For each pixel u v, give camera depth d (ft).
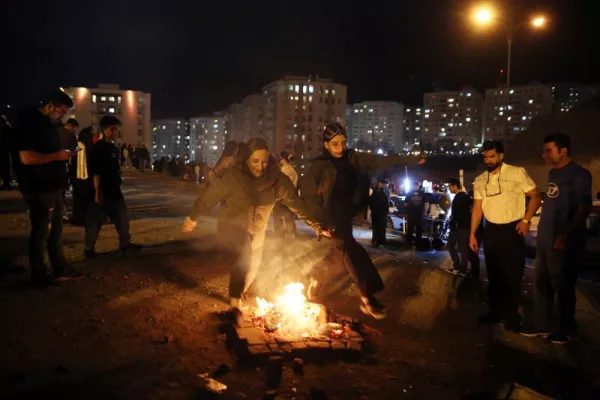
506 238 19.98
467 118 551.59
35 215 21.53
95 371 14.87
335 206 19.21
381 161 20.06
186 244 33.32
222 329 18.20
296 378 14.96
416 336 19.12
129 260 27.84
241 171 18.54
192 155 563.89
